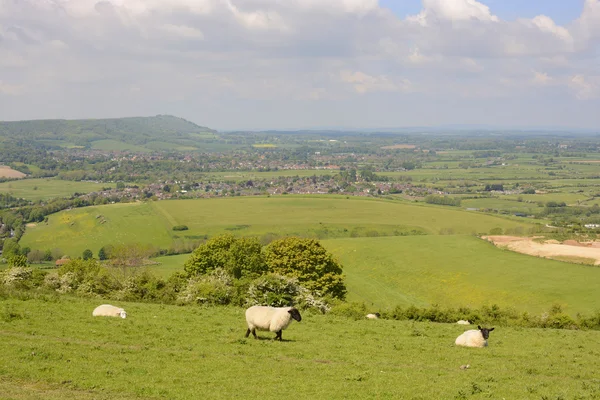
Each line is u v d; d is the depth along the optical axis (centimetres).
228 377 2238
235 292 5394
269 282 5581
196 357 2511
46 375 2112
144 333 2989
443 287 9381
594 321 5050
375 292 9369
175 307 4269
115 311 3469
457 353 2970
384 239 12912
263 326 2984
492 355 2984
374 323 4012
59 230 17050
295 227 16425
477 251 11200
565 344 3562
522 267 9725
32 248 15138
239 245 7262
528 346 3412
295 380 2227
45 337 2716
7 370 2127
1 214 19375
